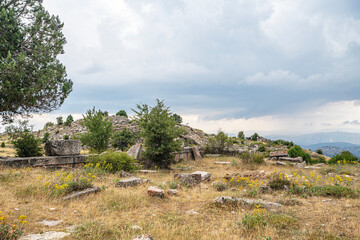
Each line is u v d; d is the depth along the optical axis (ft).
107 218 19.38
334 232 16.79
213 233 17.03
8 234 14.69
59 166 45.55
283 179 33.86
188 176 36.35
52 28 56.39
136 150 63.77
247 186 33.65
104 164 45.42
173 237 16.03
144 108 59.93
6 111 53.47
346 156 63.77
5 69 44.73
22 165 41.11
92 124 68.74
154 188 27.50
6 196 23.04
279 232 16.84
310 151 170.71
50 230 16.47
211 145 98.58
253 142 192.13
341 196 27.35
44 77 49.62
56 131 179.32
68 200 24.02
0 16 47.75
